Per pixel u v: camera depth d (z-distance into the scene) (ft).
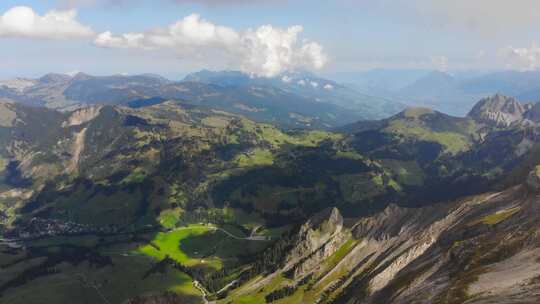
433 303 523.29
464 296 495.41
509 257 578.66
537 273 492.54
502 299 450.71
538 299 428.15
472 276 542.16
